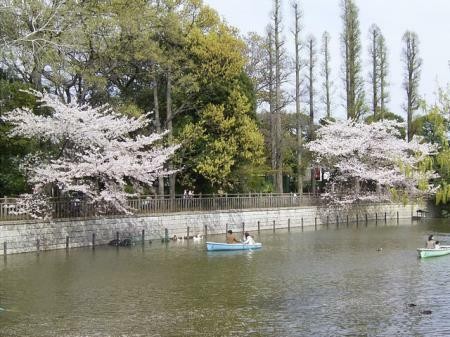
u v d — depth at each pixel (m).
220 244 35.44
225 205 47.19
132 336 16.72
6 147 35.06
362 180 60.03
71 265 28.98
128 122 37.50
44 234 33.28
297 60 61.12
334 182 60.06
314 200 57.75
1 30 31.91
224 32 45.38
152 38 41.94
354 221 60.56
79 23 34.50
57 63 32.41
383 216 63.56
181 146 43.59
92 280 25.16
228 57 44.03
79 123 33.97
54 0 33.66
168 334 16.92
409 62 68.75
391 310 19.81
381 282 25.12
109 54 38.06
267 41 61.38
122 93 45.88
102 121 35.25
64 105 34.75
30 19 33.12
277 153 58.31
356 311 19.66
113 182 36.09
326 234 47.31
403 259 32.47
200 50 43.06
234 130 45.41
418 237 44.75
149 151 39.44
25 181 34.84
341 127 62.41
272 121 58.19
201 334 16.91
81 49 33.84
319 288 23.72
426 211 65.50
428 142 56.84
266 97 65.06
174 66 41.72
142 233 38.25
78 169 33.78
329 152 59.25
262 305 20.52
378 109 69.81
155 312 19.48
